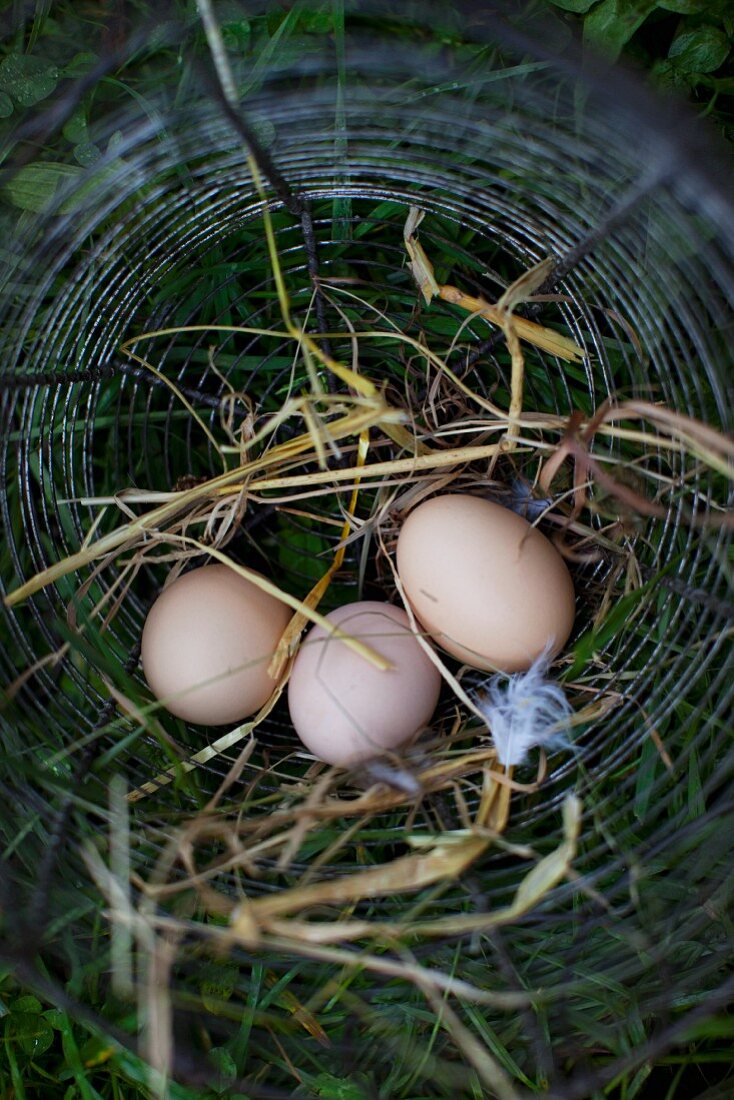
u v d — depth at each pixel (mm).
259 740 389
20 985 354
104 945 355
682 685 340
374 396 325
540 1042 323
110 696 374
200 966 346
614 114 323
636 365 374
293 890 308
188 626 344
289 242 388
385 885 305
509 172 366
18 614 391
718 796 369
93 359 371
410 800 326
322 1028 355
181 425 407
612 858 363
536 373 387
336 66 337
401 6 343
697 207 320
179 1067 313
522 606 331
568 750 375
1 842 351
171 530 367
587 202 343
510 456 365
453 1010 347
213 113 343
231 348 400
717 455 327
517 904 306
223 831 318
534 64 350
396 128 352
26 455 356
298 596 404
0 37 369
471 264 378
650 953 334
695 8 356
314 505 399
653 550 364
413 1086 353
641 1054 305
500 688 370
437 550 334
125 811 316
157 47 367
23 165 361
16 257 351
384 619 344
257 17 366
